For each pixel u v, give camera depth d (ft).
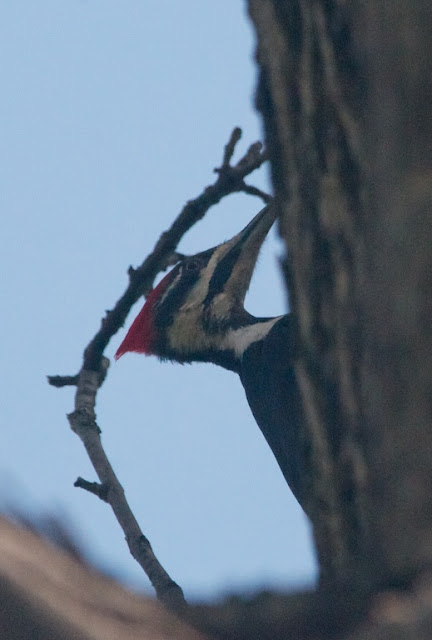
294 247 21.53
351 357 20.08
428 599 15.72
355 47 20.13
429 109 17.21
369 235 19.02
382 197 17.79
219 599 17.53
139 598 16.49
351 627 16.58
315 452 21.09
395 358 17.33
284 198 21.89
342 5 20.62
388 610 16.35
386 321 17.52
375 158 18.28
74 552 16.08
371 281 18.49
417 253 16.99
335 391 20.56
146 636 15.94
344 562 19.77
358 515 20.06
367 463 19.80
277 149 22.07
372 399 18.56
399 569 16.72
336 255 20.49
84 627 15.40
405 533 16.90
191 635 16.46
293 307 21.79
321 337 20.89
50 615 15.16
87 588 15.83
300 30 21.58
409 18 17.38
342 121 20.52
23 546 15.46
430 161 17.16
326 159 20.76
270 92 22.21
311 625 16.93
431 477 16.83
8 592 14.96
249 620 17.11
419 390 16.98
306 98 21.26
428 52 17.22
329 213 20.59
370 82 18.51
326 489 20.81
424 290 16.93
